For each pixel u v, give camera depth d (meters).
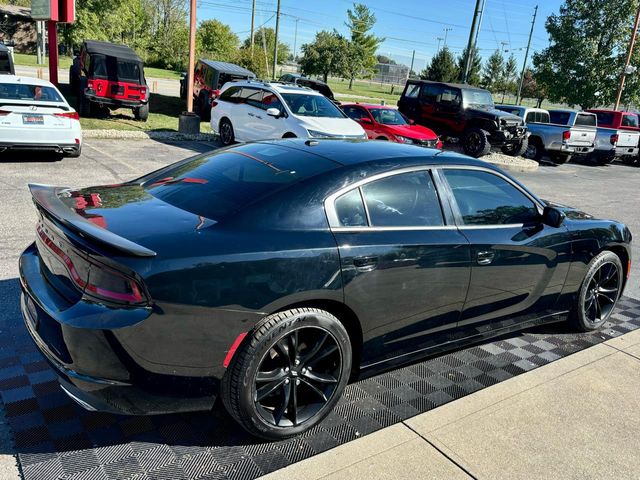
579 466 2.82
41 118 8.94
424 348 3.44
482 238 3.47
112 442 2.69
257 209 2.79
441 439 2.94
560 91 29.73
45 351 2.53
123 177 8.97
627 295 5.65
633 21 27.62
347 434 2.93
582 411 3.33
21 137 8.79
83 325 2.33
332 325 2.82
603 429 3.15
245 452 2.71
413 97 18.50
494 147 18.69
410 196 3.26
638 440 3.08
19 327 3.75
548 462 2.83
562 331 4.60
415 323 3.27
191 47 14.63
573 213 4.52
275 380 2.73
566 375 3.78
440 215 3.36
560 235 4.00
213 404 2.64
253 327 2.60
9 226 5.91
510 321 3.94
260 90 12.88
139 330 2.34
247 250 2.58
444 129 17.66
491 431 3.05
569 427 3.15
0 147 8.74
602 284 4.59
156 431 2.82
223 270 2.49
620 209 11.05
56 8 13.77
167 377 2.47
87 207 2.88
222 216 2.77
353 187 3.03
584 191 13.32
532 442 2.98
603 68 28.45
